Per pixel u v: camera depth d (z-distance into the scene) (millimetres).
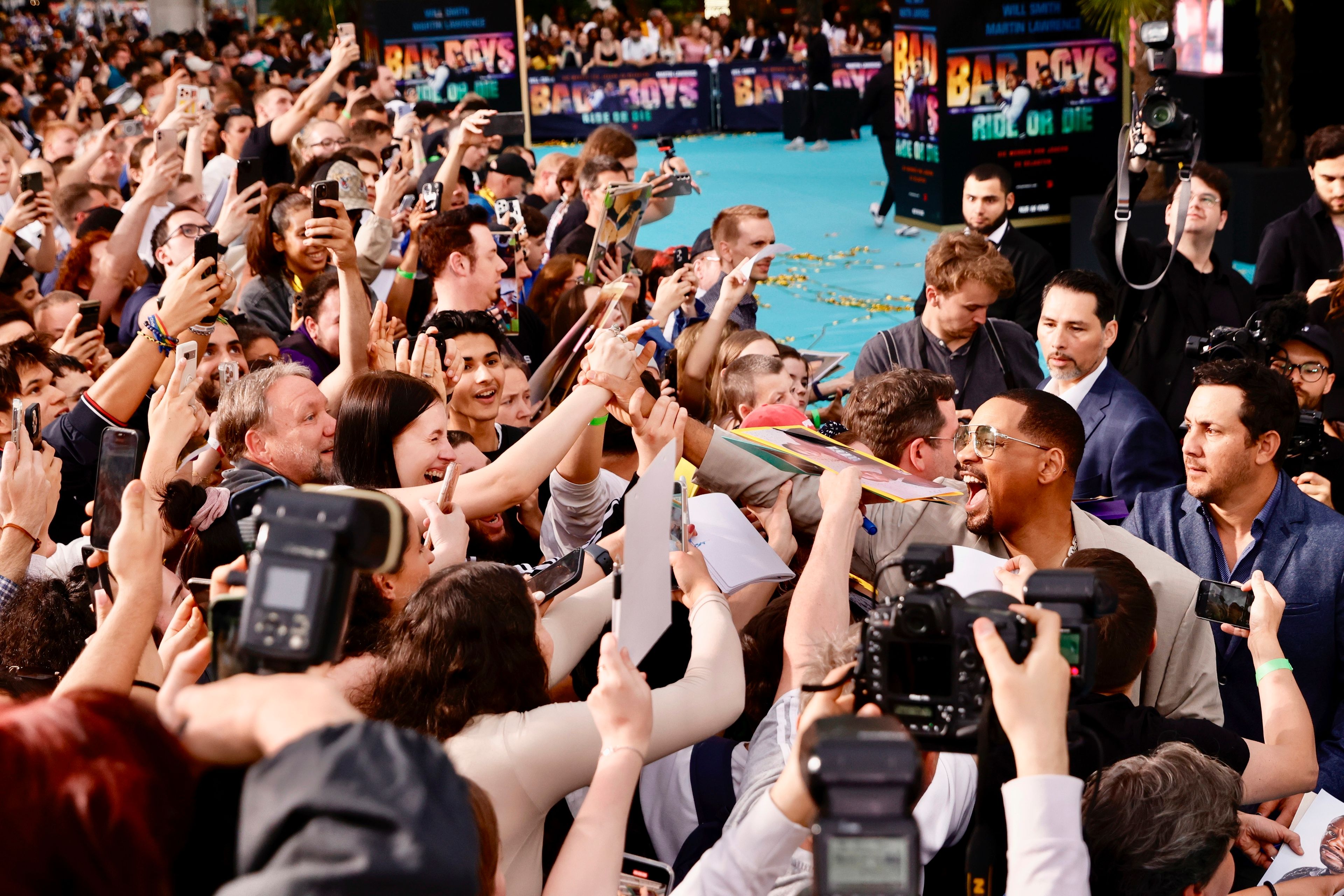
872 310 10383
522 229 5887
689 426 2766
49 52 19031
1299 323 3707
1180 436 5062
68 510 3205
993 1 10328
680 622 2490
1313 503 2939
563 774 1852
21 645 2127
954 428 3320
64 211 6918
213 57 18531
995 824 1569
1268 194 11172
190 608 1913
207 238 3279
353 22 17281
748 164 18688
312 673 1312
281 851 820
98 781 894
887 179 16625
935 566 1466
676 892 1562
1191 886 1811
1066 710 1413
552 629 2340
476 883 838
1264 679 2361
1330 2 13211
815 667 1915
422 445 2877
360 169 6609
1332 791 2670
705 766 2180
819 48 20047
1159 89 4793
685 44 22781
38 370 3586
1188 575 2617
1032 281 6422
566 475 3113
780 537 2777
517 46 13844
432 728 1880
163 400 2482
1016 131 10602
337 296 4461
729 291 4609
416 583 2295
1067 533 2746
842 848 981
